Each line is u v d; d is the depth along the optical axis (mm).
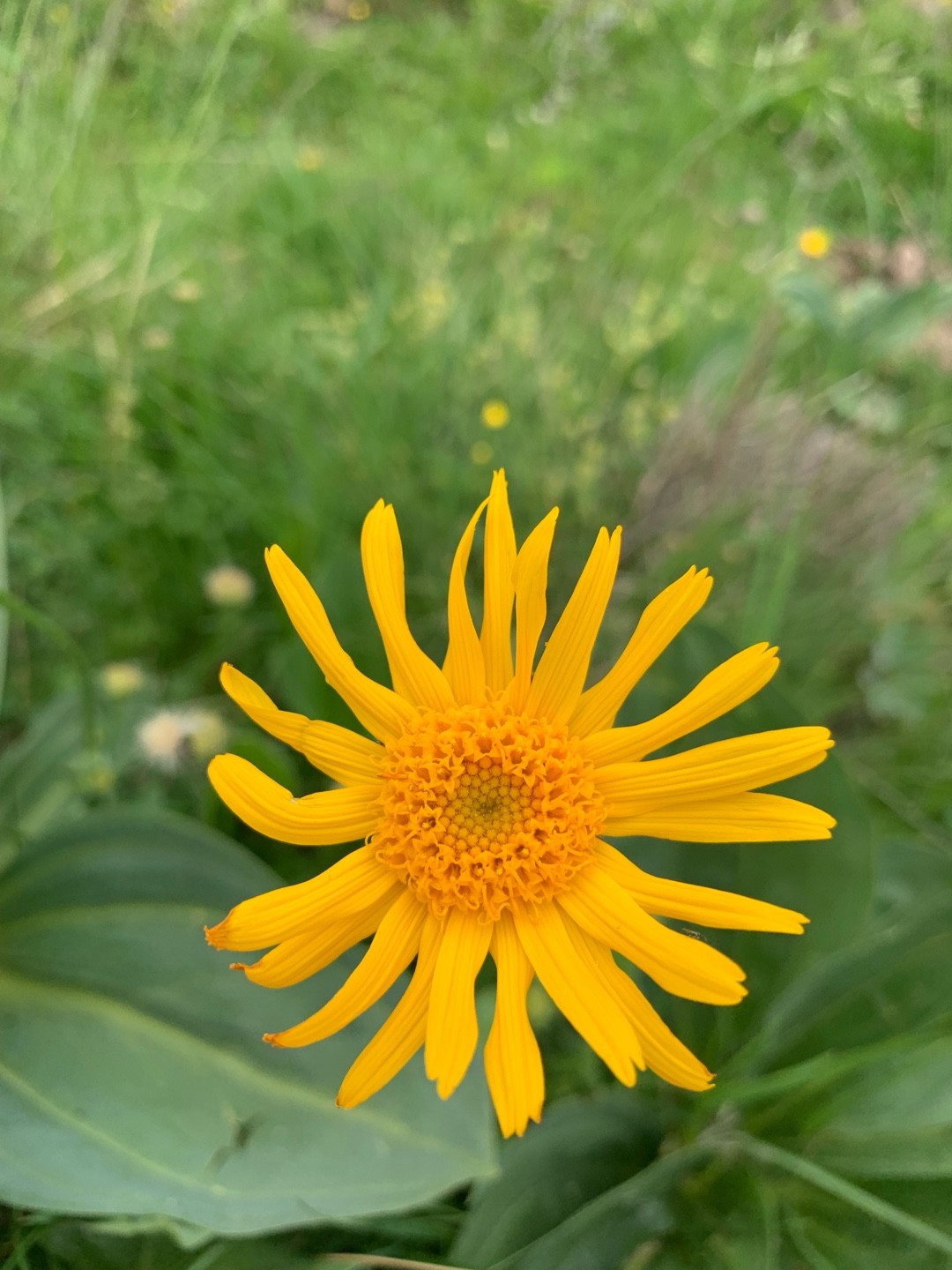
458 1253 117
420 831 101
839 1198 127
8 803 163
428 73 376
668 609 103
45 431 219
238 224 285
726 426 213
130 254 229
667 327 241
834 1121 129
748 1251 121
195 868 136
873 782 194
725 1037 139
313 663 165
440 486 215
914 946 137
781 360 246
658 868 140
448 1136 116
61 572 208
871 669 216
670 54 355
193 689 200
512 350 229
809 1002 137
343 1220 116
